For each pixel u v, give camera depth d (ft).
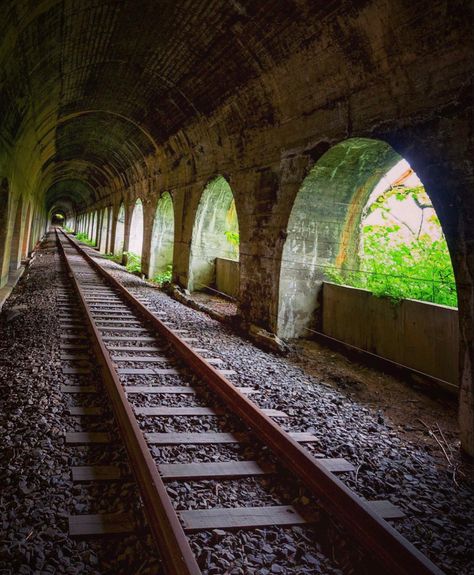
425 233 26.81
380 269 24.49
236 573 7.67
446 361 18.17
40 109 33.94
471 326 13.64
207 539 8.50
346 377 20.39
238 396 14.79
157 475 9.46
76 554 7.89
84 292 38.09
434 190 15.12
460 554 8.58
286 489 10.50
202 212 40.73
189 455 11.79
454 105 14.32
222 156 33.78
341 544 8.61
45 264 59.57
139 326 27.35
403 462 12.42
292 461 10.94
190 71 28.96
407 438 14.33
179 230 45.03
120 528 8.57
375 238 27.12
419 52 15.44
